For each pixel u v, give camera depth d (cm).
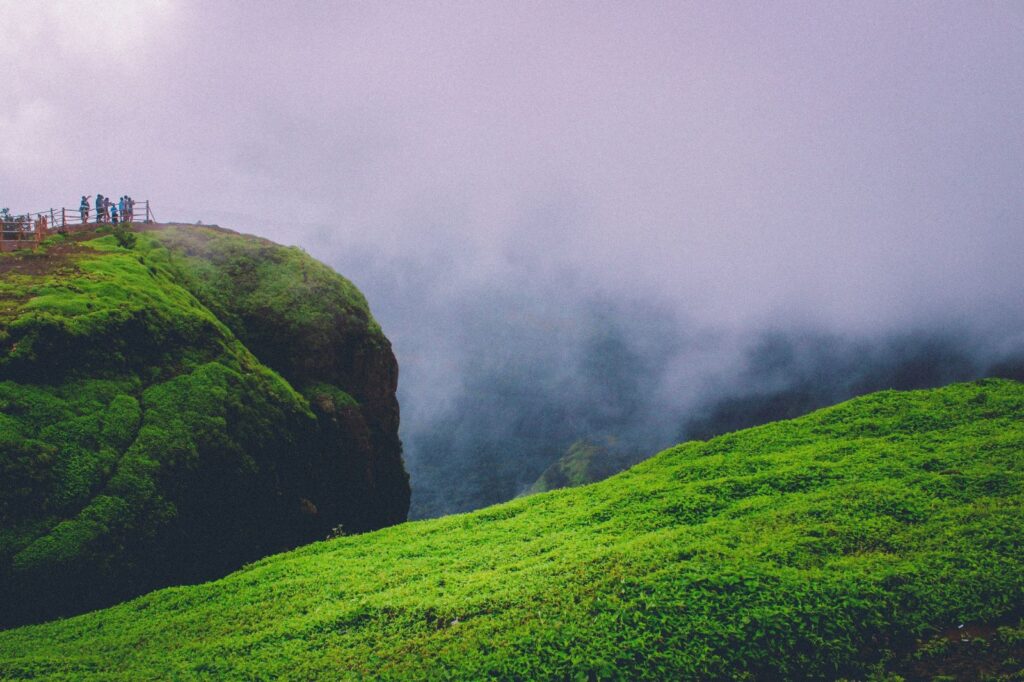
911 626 1170
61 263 3869
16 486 2542
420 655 1286
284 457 3841
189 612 1894
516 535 2069
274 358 4678
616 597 1337
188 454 3131
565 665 1168
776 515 1648
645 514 1909
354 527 4512
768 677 1118
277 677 1308
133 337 3431
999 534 1366
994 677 1048
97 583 2508
